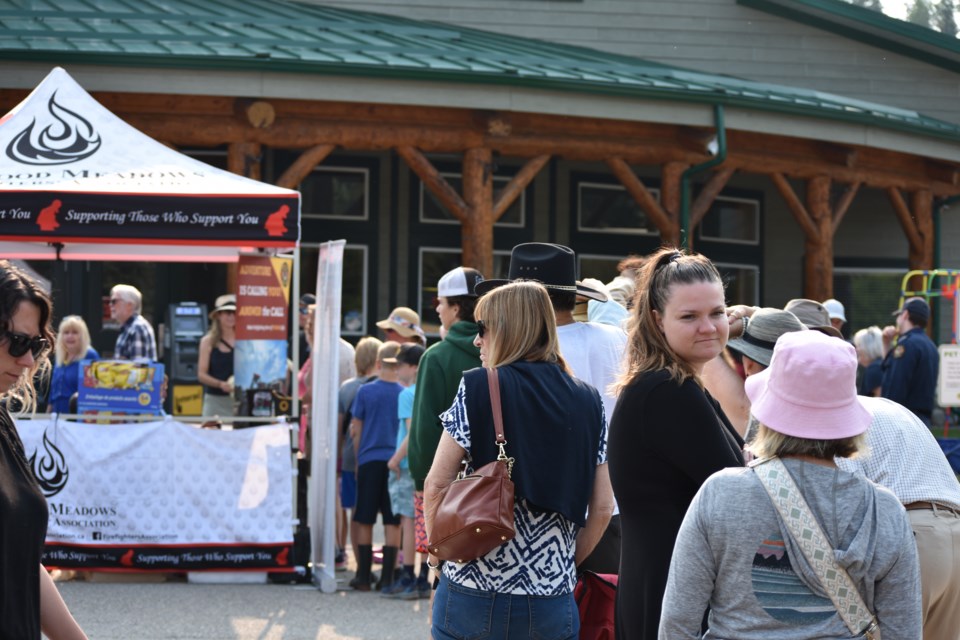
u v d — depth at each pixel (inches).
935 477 155.9
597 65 530.9
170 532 307.4
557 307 189.2
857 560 103.0
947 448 311.1
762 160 542.3
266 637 255.1
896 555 104.7
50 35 454.6
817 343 108.6
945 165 605.9
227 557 309.1
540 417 141.9
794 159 553.6
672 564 110.3
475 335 191.8
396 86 461.4
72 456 306.7
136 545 306.7
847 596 103.3
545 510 139.6
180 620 268.5
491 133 477.7
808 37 645.9
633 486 132.8
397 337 347.9
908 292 565.9
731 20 639.1
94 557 305.9
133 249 374.3
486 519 133.9
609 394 142.5
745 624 105.2
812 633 103.4
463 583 140.1
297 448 319.3
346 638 255.8
